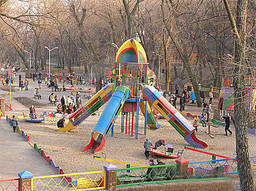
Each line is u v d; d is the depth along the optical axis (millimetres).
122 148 20797
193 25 43812
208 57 52688
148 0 67312
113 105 21422
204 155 19359
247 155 13289
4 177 13773
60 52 107062
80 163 16984
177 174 13484
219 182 13250
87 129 26500
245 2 13742
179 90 53688
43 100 42156
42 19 24609
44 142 21172
